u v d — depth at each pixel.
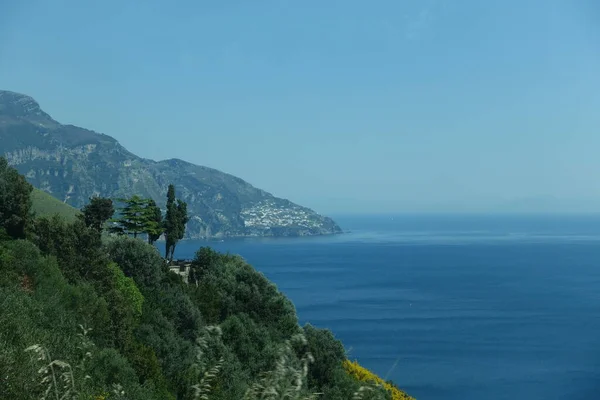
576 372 118.69
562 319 180.00
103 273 64.00
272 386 8.37
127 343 47.03
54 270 52.84
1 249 51.72
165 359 53.00
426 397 102.44
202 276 90.06
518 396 103.00
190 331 65.69
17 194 71.19
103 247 75.81
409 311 194.12
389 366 122.00
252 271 88.75
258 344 53.84
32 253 54.00
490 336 154.50
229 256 96.00
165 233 106.12
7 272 46.47
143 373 42.66
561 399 100.75
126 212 102.75
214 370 9.25
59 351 19.48
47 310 38.88
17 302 33.06
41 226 69.50
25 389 11.98
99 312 48.78
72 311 44.47
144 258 75.06
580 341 148.62
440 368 121.31
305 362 8.64
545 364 125.50
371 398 9.46
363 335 154.38
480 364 125.25
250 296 81.81
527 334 157.50
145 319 61.22
